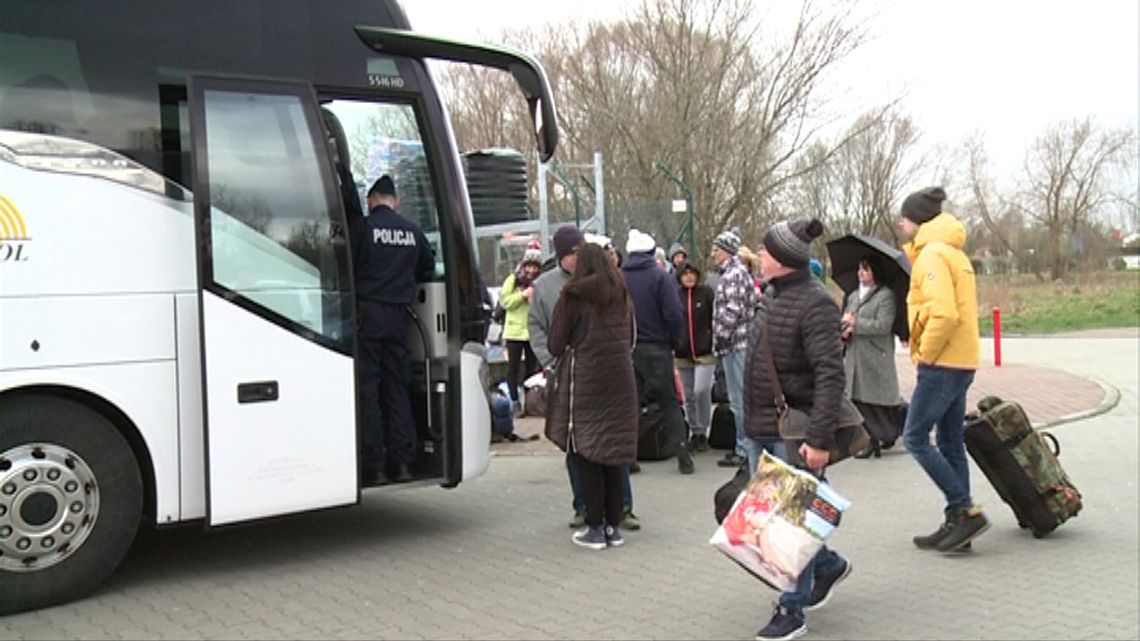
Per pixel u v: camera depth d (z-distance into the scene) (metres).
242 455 5.57
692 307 9.57
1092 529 6.84
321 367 5.84
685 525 7.04
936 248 6.06
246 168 5.65
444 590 5.59
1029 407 12.52
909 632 4.90
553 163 19.45
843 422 4.87
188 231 5.50
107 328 5.25
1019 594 5.48
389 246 6.41
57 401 5.19
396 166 6.67
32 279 5.06
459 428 6.63
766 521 4.57
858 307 9.35
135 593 5.50
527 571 5.96
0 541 5.07
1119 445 10.07
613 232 17.72
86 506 5.29
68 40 5.29
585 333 6.30
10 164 5.05
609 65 25.56
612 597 5.46
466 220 6.74
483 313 6.88
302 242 5.81
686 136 24.25
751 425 5.01
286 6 5.96
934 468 6.22
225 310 5.53
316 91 6.02
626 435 6.30
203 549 6.45
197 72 5.54
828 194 36.03
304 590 5.58
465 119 29.61
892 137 36.78
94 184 5.25
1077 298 34.84
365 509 7.60
